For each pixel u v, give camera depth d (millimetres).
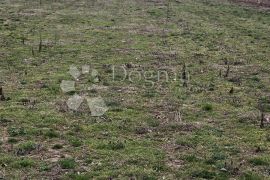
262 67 27828
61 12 44562
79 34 34938
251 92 22734
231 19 45219
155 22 41500
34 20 40031
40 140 16062
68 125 17438
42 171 13773
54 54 28672
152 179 13430
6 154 14828
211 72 26078
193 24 41562
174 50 31078
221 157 15016
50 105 19531
